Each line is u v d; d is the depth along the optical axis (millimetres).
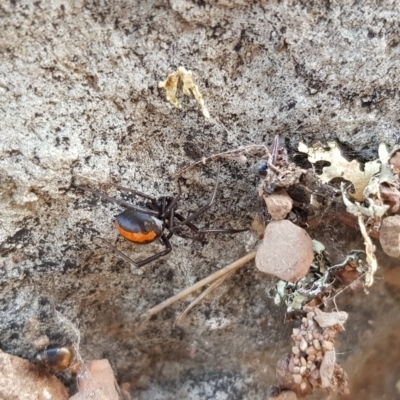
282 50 65
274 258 66
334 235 81
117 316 87
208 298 86
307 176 68
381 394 101
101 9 59
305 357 71
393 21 63
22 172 67
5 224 71
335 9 62
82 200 72
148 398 94
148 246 78
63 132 66
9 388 76
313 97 68
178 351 94
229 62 65
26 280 77
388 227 66
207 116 65
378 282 92
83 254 77
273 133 71
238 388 94
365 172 67
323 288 74
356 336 96
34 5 58
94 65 63
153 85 65
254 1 61
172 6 60
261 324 90
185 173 73
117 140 68
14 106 63
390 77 67
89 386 81
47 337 82
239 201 77
